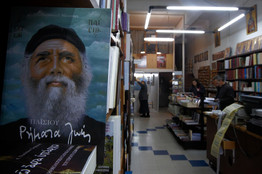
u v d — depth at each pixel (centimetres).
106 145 76
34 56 52
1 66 52
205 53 898
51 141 51
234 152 214
